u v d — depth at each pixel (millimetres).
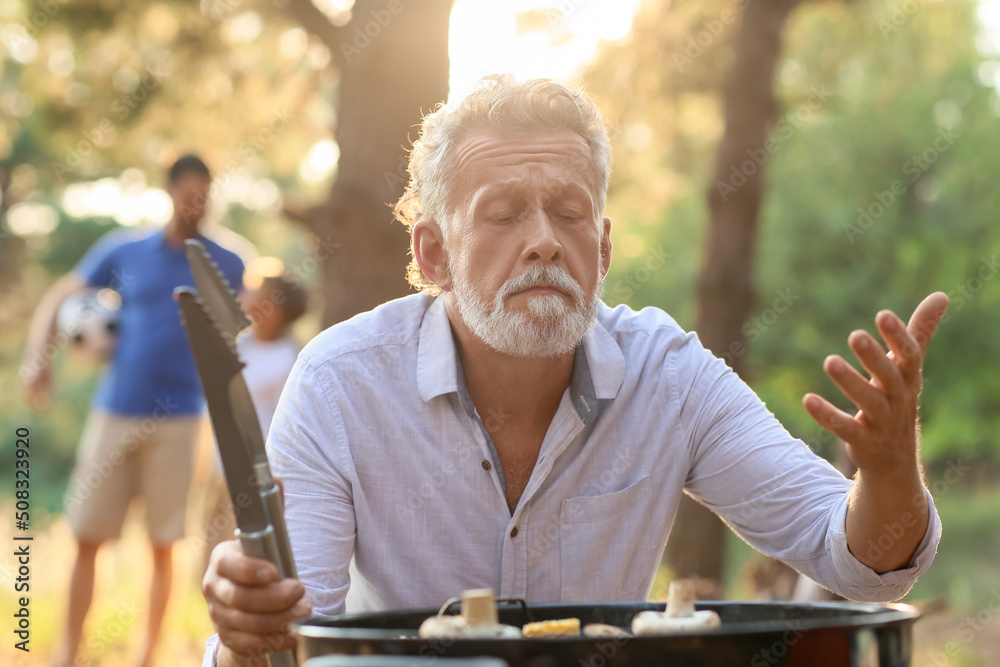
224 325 1182
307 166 6902
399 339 1628
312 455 1549
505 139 1495
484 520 1571
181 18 6117
